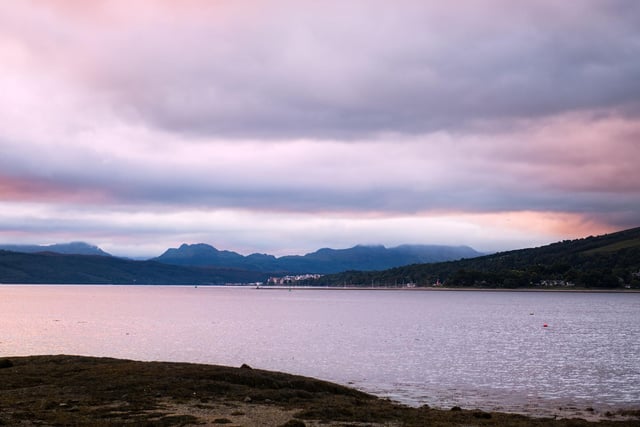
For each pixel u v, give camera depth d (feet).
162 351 311.88
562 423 135.85
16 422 113.09
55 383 160.97
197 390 157.17
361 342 368.27
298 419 127.44
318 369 254.68
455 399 188.75
